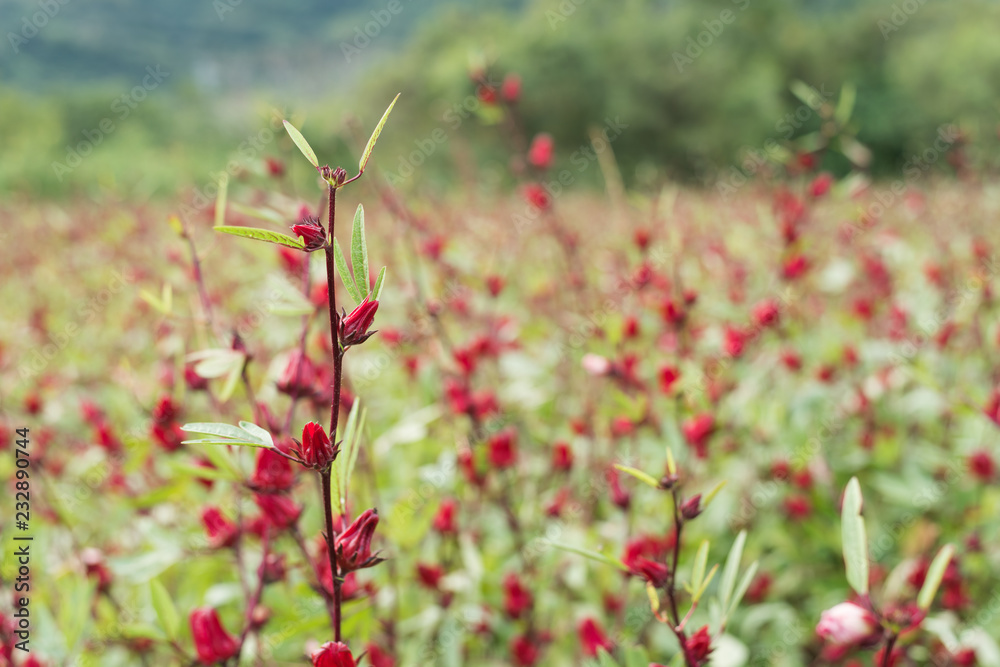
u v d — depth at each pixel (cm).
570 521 302
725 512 304
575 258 383
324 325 262
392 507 267
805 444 325
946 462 338
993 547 305
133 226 545
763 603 307
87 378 437
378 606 241
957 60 2970
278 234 100
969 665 254
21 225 787
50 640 206
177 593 287
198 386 221
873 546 316
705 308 324
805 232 369
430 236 388
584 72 3294
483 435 274
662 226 409
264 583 184
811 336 424
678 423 279
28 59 4850
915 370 273
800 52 3703
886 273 452
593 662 216
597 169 1817
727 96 3234
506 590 253
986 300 361
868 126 3045
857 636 133
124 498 260
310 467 111
